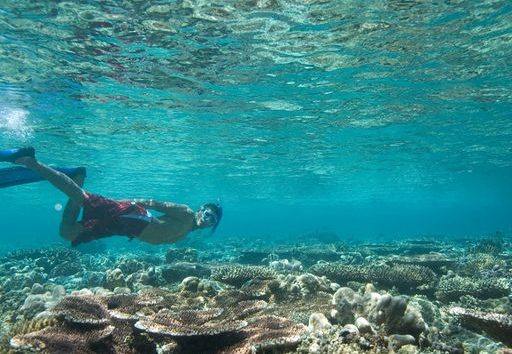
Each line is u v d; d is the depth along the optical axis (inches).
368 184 2079.2
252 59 530.0
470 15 431.2
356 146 1111.6
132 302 244.7
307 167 1471.5
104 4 383.9
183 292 324.5
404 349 183.8
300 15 421.1
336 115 804.6
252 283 330.3
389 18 433.4
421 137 1026.1
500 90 678.5
